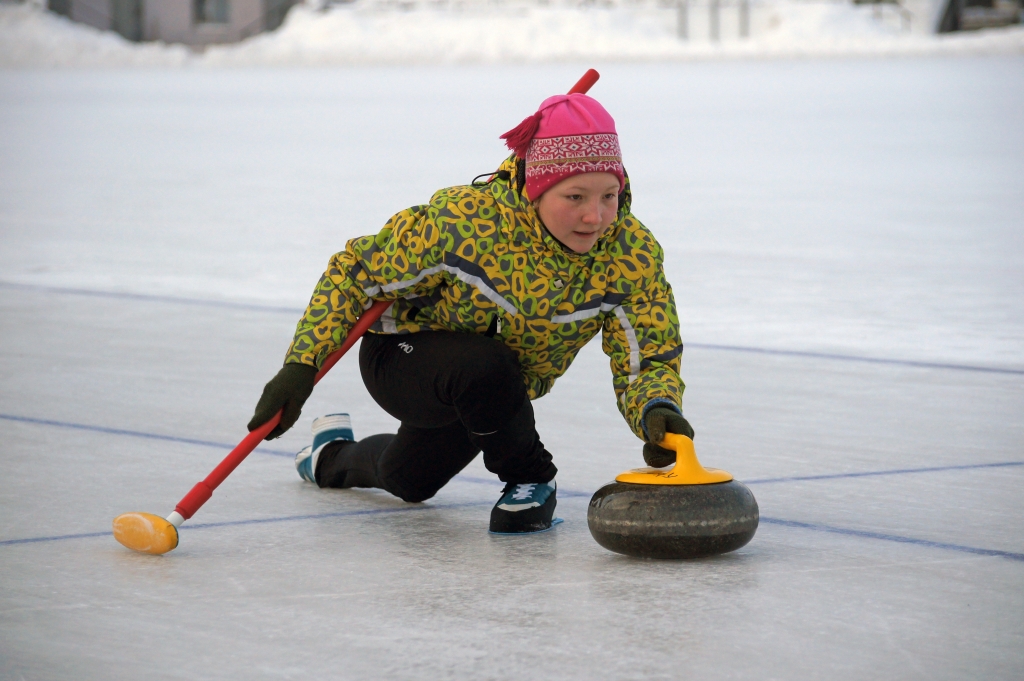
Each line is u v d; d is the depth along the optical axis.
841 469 13.16
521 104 87.44
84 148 62.44
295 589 9.59
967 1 179.50
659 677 7.89
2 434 14.72
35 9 164.12
